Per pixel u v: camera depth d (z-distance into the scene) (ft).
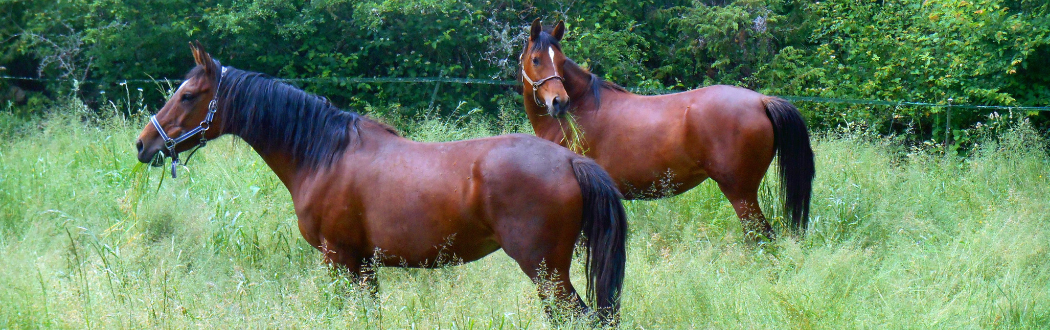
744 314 14.43
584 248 13.80
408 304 14.58
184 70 37.55
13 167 24.20
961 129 32.50
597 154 19.79
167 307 14.06
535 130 20.92
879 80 34.76
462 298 14.06
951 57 32.40
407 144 13.98
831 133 29.66
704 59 38.81
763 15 36.70
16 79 38.99
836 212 20.70
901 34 35.83
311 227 14.51
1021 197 21.76
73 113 31.50
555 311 12.91
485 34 36.40
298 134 14.40
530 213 12.74
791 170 18.45
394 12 35.40
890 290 15.62
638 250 17.75
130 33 34.78
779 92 35.78
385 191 13.56
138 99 36.96
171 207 19.89
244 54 36.29
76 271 15.70
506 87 37.81
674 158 18.78
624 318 14.17
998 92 31.40
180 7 35.76
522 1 37.78
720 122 18.19
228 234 18.97
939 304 14.69
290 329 13.06
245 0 35.24
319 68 37.22
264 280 15.89
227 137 27.99
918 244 18.89
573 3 38.11
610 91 20.01
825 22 37.81
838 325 13.75
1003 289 15.64
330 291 14.03
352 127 14.34
